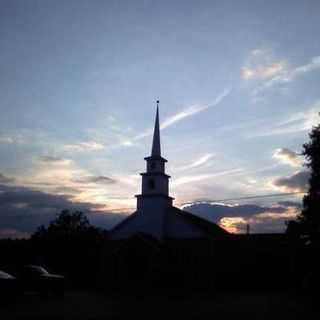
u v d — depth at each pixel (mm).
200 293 38906
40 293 29922
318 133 36438
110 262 45969
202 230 45094
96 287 45594
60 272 47844
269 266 47531
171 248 45438
